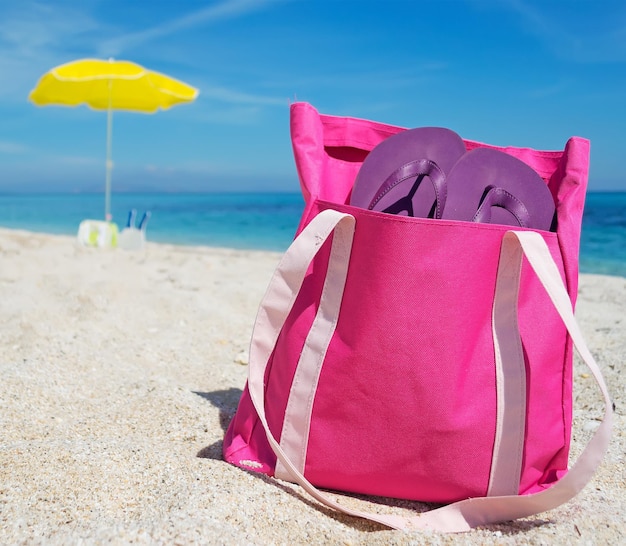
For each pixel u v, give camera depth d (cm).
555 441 132
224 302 359
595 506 129
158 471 134
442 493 126
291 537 114
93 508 118
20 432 158
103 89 799
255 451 141
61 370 212
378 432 125
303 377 131
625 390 206
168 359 248
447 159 145
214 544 105
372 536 116
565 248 138
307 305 135
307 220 143
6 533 108
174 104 845
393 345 123
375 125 158
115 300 338
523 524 123
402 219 123
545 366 131
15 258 479
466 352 124
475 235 125
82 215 1862
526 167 142
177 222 1518
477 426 123
